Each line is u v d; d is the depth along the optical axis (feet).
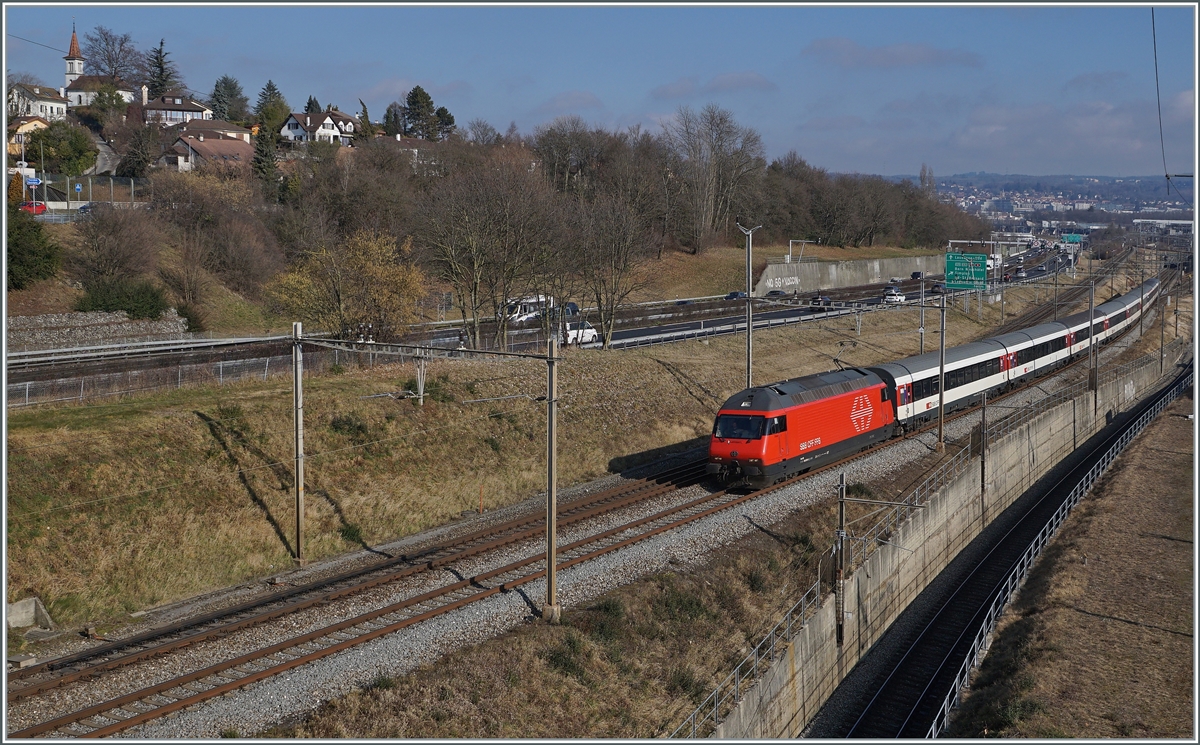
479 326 224.94
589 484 140.46
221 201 261.44
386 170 331.77
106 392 127.44
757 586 102.17
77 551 93.86
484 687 74.90
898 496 135.74
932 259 500.33
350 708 70.03
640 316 282.97
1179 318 394.11
